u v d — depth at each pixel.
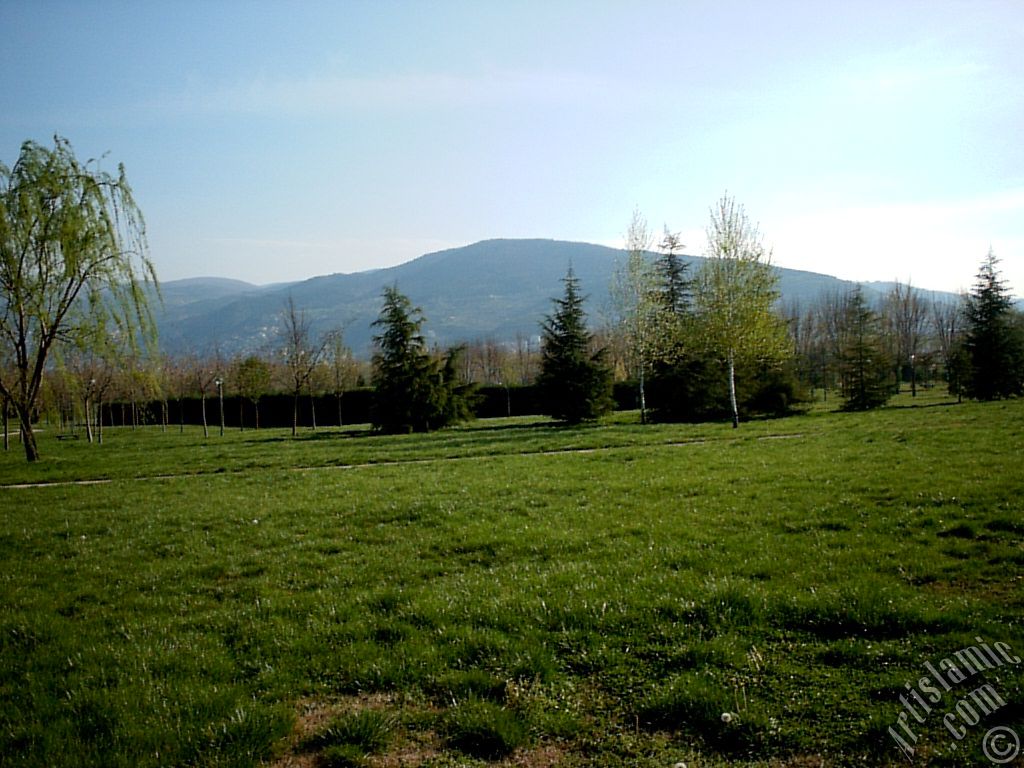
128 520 17.58
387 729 6.43
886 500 14.55
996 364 53.50
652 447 29.42
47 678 7.84
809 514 13.88
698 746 6.08
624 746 6.11
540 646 8.02
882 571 10.10
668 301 57.66
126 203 38.41
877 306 111.88
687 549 11.78
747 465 21.28
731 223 43.62
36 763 6.07
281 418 81.44
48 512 19.30
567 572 10.79
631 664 7.58
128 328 38.84
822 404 64.62
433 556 12.73
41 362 36.78
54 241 35.94
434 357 55.53
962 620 7.99
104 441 54.75
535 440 34.88
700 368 50.19
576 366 49.91
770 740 6.04
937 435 25.55
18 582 12.16
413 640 8.41
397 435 46.62
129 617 10.02
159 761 6.07
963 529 11.83
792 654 7.59
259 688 7.49
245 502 19.42
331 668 7.84
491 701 6.90
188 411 88.94
